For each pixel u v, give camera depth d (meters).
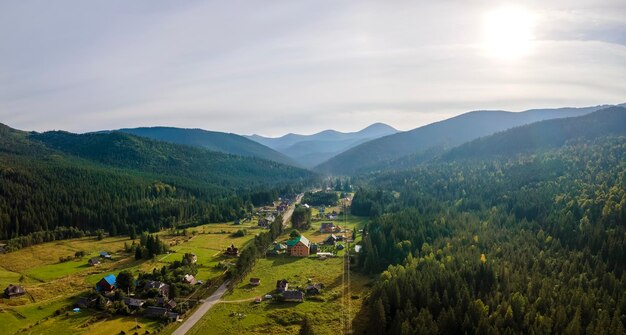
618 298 108.56
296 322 123.38
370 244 171.50
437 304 113.44
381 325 108.88
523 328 100.12
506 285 119.62
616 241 137.50
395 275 135.00
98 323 123.44
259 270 173.00
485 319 100.38
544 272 129.88
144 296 140.38
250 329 119.44
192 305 137.25
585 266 127.94
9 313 129.50
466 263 135.50
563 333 93.38
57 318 126.31
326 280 158.62
